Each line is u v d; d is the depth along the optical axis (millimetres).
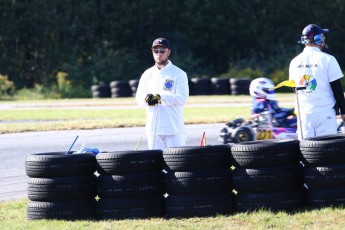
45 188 34031
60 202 34125
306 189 34094
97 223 32781
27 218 34500
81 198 34312
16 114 99938
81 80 197875
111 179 33938
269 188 32969
